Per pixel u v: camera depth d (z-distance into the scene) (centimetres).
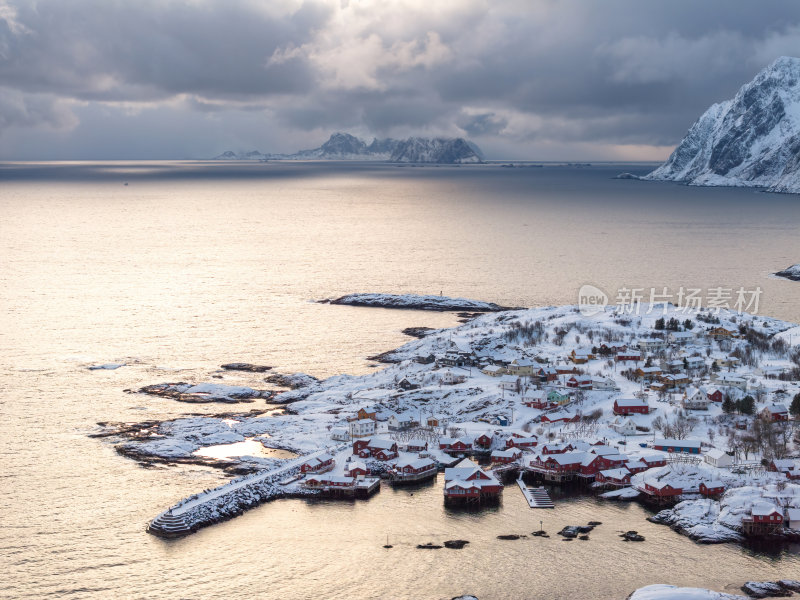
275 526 17512
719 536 16925
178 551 16338
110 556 16100
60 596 14750
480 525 17612
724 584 15275
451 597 14762
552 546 16675
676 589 14562
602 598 14775
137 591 14925
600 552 16425
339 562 15975
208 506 17788
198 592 14925
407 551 16425
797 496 17962
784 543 16788
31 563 15800
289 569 15712
